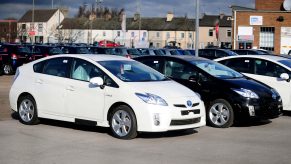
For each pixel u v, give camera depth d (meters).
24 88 9.69
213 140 8.46
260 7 46.53
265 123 10.70
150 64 11.19
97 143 7.96
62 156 6.96
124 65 9.14
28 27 91.81
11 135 8.52
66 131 9.02
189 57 11.34
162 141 8.25
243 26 44.69
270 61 12.16
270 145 8.09
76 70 9.13
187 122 8.40
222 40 88.94
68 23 95.06
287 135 9.14
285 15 43.62
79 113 8.91
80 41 93.25
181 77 10.64
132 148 7.61
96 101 8.66
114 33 91.75
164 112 8.07
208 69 10.62
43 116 9.42
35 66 9.81
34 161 6.62
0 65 23.66
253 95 9.85
